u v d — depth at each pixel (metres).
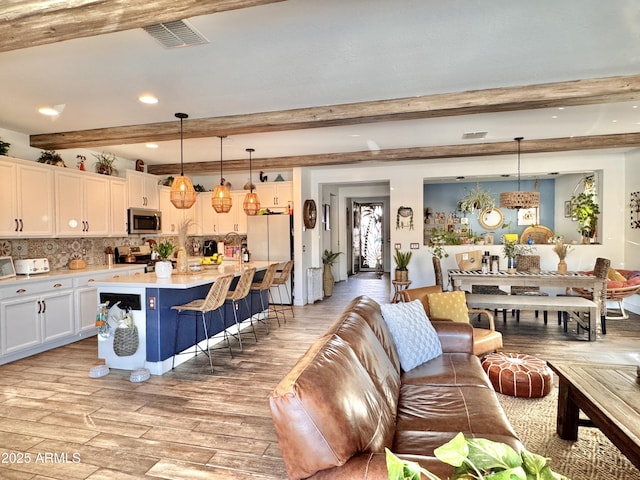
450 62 2.91
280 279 5.74
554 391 3.22
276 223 7.17
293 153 6.20
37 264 4.52
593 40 2.58
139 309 3.77
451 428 1.79
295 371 1.46
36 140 4.80
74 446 2.44
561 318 5.64
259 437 2.54
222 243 6.68
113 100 3.65
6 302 3.93
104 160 5.88
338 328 2.06
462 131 4.87
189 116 4.16
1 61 2.79
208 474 2.15
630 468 2.18
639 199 5.94
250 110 3.99
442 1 2.13
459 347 3.00
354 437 1.35
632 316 5.96
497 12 2.25
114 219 5.83
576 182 7.96
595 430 2.61
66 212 5.00
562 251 5.38
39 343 4.28
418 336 2.77
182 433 2.59
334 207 10.56
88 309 4.94
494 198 9.15
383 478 1.21
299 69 3.00
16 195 4.34
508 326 5.40
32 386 3.40
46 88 3.33
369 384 1.73
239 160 6.67
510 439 1.67
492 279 5.23
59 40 2.13
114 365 3.87
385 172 7.32
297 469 1.31
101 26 1.99
